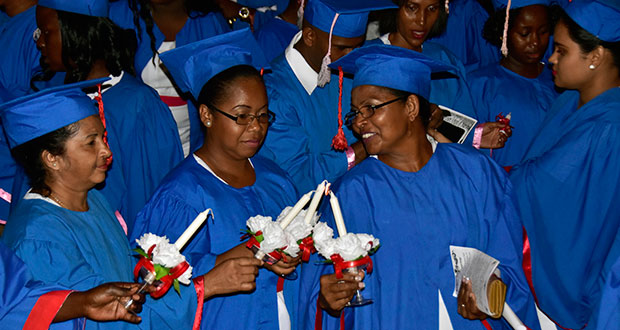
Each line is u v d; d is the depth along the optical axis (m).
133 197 4.22
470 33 5.69
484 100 4.94
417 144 3.32
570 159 3.86
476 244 3.32
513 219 3.40
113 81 4.21
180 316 3.02
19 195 4.02
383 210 3.25
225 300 3.40
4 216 4.72
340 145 3.78
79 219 2.99
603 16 3.70
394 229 3.23
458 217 3.28
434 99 4.61
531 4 4.68
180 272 2.70
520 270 3.40
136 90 4.23
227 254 3.22
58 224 2.85
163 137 4.33
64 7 3.96
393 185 3.29
